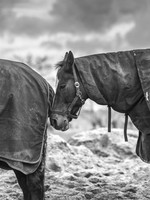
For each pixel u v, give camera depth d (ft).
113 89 30.04
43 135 28.94
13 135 28.17
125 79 29.94
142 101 30.14
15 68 29.07
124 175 38.40
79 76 30.01
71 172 38.29
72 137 46.06
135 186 35.37
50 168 38.58
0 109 28.12
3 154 28.02
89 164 40.45
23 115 28.50
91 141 45.01
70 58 29.81
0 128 28.17
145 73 29.78
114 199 33.30
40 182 28.86
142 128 30.37
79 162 39.91
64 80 29.91
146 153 30.76
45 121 29.07
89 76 29.86
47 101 29.30
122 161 42.83
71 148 41.04
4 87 28.37
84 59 30.25
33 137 28.66
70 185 35.53
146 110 30.12
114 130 45.73
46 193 33.94
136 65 30.07
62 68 30.01
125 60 30.27
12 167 27.99
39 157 28.58
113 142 44.55
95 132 45.98
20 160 28.09
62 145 40.57
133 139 45.06
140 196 33.81
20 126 28.32
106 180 36.73
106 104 30.19
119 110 30.40
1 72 28.60
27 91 28.78
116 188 35.04
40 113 28.94
